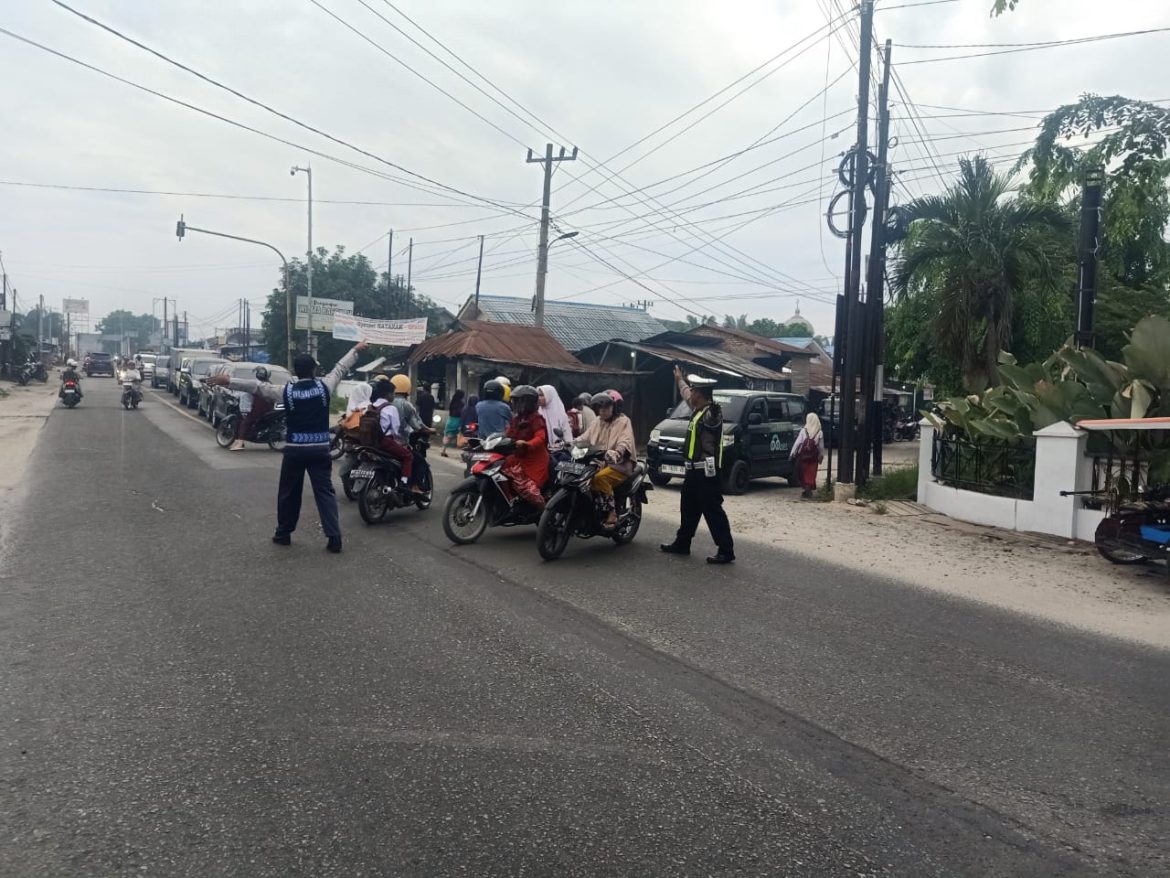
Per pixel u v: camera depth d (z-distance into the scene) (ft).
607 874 10.34
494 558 26.84
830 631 20.48
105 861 10.28
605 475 27.96
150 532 28.84
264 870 10.20
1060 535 33.94
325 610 20.56
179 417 82.48
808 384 121.70
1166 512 27.35
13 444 54.80
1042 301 56.95
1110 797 12.75
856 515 39.37
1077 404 36.09
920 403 119.34
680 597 23.03
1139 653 19.77
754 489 52.03
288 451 26.66
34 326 315.17
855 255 44.24
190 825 11.11
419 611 20.74
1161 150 36.70
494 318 128.36
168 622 19.30
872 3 43.11
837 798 12.41
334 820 11.33
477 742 13.78
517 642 18.69
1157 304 62.18
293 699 15.23
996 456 37.86
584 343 118.62
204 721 14.21
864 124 44.06
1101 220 41.01
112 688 15.48
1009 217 51.72
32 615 19.54
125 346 380.78
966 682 17.37
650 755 13.55
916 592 24.80
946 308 52.26
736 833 11.35
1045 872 10.71
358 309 157.79
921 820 11.88
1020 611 23.15
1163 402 34.24
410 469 32.81
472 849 10.77
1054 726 15.28
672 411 53.93
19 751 13.03
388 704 15.14
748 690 16.46
